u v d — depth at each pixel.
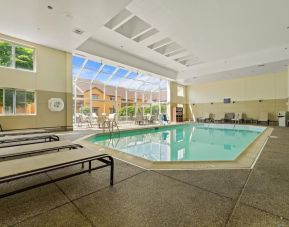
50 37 6.04
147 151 5.40
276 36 6.81
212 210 1.58
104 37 7.27
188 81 14.35
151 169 2.65
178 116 14.88
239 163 2.92
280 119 10.13
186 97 16.39
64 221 1.43
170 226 1.37
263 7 5.04
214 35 6.76
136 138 7.58
